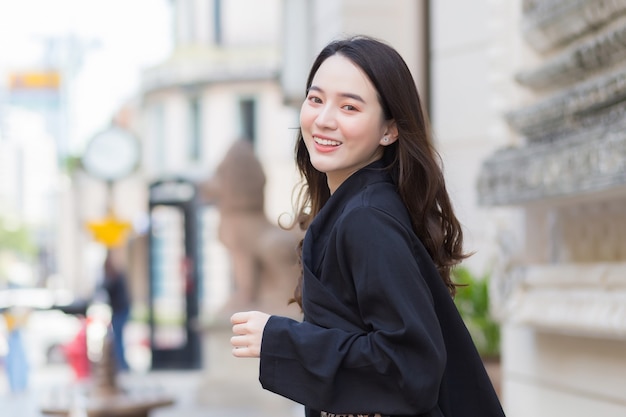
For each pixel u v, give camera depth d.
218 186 11.09
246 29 30.84
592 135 3.15
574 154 3.25
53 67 32.41
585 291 3.41
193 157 31.69
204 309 21.38
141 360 16.86
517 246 4.05
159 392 6.17
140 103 33.34
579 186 3.21
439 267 2.18
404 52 7.98
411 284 1.92
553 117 3.61
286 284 10.92
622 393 3.37
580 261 3.71
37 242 45.44
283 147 30.34
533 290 3.83
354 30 8.52
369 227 1.96
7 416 9.03
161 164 32.53
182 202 13.78
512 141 4.18
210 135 31.14
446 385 2.07
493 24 4.39
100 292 13.21
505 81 4.30
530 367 4.09
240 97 30.80
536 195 3.52
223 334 11.27
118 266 13.29
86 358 12.91
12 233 51.44
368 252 1.94
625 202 3.39
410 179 2.10
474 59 6.92
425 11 7.56
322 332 1.97
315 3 9.98
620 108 3.19
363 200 2.02
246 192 11.02
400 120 2.11
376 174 2.12
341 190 2.12
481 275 6.66
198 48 31.38
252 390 10.61
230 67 30.66
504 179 3.79
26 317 11.40
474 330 5.80
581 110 3.40
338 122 2.10
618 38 3.16
